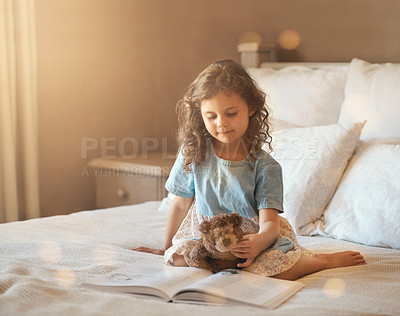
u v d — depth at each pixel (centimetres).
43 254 152
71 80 302
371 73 230
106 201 300
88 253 154
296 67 264
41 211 295
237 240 126
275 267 129
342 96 242
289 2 287
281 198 139
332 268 143
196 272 128
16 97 271
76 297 115
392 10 252
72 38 300
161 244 170
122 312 104
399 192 173
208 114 137
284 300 114
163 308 108
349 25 267
